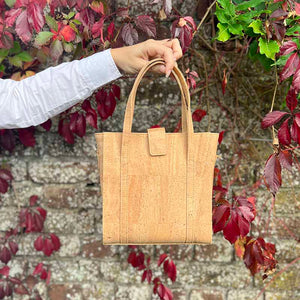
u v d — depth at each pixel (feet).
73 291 5.35
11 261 5.35
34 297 5.36
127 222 3.44
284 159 3.91
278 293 5.20
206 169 3.47
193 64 4.96
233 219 4.08
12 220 5.30
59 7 4.72
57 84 3.59
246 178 5.10
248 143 5.07
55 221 5.30
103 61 3.59
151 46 3.50
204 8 4.84
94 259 5.33
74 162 5.24
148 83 5.06
